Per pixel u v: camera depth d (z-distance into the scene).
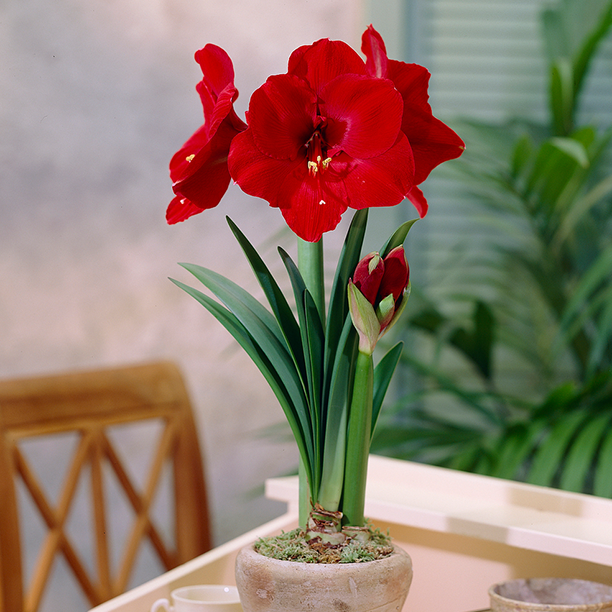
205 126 1.35
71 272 3.23
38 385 2.17
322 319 1.35
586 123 3.65
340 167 1.27
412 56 3.72
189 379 3.42
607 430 2.56
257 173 1.25
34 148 3.15
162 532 3.36
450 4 3.70
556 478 3.03
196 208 1.36
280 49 3.41
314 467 1.31
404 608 1.62
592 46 2.98
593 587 1.40
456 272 3.71
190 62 3.34
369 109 1.25
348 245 1.30
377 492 1.64
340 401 1.29
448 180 3.69
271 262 3.45
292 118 1.25
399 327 3.08
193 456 2.48
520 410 3.65
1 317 3.13
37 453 3.12
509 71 3.72
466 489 1.63
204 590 1.48
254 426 3.50
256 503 3.51
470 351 3.12
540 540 1.47
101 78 3.22
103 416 2.30
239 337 1.32
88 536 3.20
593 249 3.24
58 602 3.14
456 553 1.59
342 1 3.48
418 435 2.82
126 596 1.46
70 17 3.15
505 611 1.34
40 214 3.17
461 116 3.34
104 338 3.29
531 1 3.70
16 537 2.05
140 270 3.33
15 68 3.09
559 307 3.22
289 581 1.24
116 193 3.29
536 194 3.03
